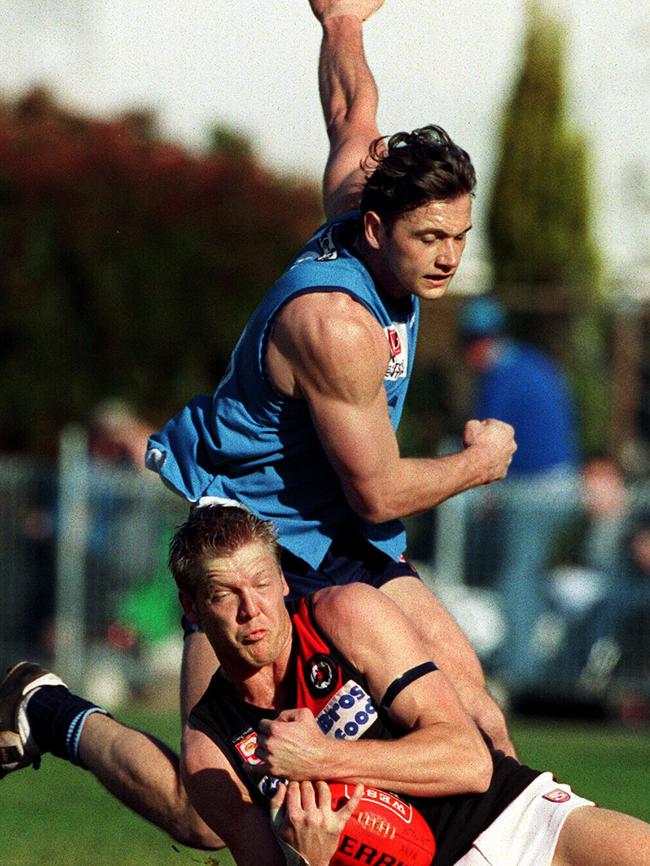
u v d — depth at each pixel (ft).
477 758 51.62
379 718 51.96
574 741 109.09
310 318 53.83
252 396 55.98
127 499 134.31
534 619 125.70
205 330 175.42
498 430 58.13
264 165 185.98
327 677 51.90
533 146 190.08
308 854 49.98
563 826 52.03
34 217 174.50
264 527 51.70
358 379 53.52
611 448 169.68
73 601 134.51
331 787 50.70
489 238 191.31
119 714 119.96
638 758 100.22
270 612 51.06
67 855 74.64
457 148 54.03
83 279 174.09
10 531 135.95
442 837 52.54
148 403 175.32
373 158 56.08
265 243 177.58
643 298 181.27
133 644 133.28
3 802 90.22
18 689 62.59
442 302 173.78
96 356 174.60
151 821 60.49
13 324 173.37
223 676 54.03
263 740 50.08
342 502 57.72
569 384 168.86
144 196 175.73
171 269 175.42
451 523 127.44
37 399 172.96
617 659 124.47
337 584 57.57
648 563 124.06
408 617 58.18
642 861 50.90
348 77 65.98
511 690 125.90
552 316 171.94
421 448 161.68
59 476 135.44
